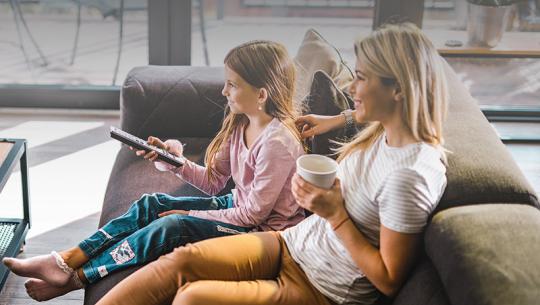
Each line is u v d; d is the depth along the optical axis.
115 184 2.48
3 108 3.68
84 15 3.65
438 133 1.70
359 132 2.00
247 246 1.86
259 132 2.16
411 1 3.44
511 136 3.53
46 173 3.20
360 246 1.71
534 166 3.34
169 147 2.32
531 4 3.48
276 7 3.62
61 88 3.64
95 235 2.12
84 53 3.71
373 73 1.67
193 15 3.62
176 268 1.80
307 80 2.33
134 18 3.64
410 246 1.65
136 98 2.66
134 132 2.70
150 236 2.04
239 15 3.62
